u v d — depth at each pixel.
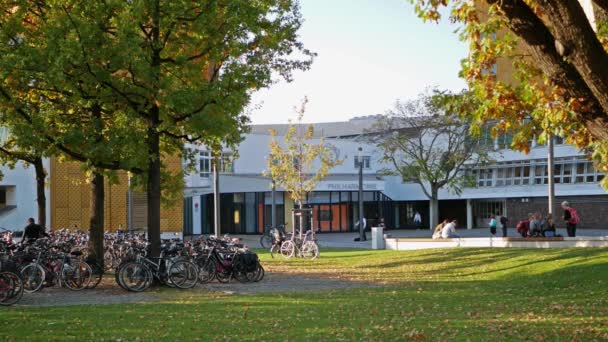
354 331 11.28
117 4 18.02
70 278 18.95
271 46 21.44
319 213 64.50
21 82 18.47
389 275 23.19
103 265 22.77
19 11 19.12
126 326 12.10
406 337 10.52
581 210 59.75
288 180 37.25
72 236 26.70
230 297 17.25
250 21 19.66
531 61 9.53
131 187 21.53
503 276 21.05
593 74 6.87
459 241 31.73
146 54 18.33
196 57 19.73
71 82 18.00
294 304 15.52
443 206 74.38
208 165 62.28
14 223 41.22
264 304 15.56
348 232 65.94
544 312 13.49
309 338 10.59
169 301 16.47
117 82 18.23
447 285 19.67
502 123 9.74
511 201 65.75
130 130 19.12
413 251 29.62
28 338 10.63
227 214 63.22
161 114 19.17
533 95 9.27
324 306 15.08
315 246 31.28
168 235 44.66
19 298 15.96
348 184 65.00
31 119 19.09
